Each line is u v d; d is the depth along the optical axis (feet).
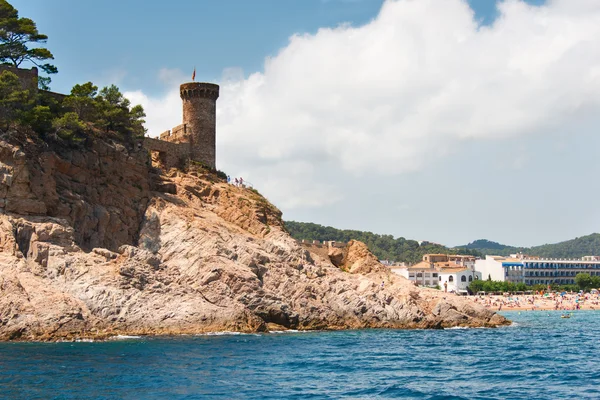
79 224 290.15
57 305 236.63
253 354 213.87
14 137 282.97
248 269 293.84
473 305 362.74
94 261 264.11
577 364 210.18
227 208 347.36
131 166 321.93
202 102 382.01
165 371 178.09
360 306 315.58
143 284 262.06
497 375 186.91
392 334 291.58
